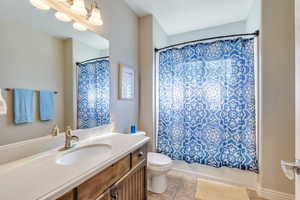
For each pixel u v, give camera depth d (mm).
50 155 978
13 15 920
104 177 878
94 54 1532
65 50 1256
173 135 2193
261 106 1643
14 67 925
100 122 1604
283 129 1558
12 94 917
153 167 1659
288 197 1540
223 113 1878
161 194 1740
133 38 2193
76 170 750
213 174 2023
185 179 2047
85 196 740
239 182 1882
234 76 1819
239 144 1805
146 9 2135
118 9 1871
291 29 1511
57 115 1194
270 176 1613
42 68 1089
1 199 527
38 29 1057
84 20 1399
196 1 1950
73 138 1155
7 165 828
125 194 1081
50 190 583
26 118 987
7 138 886
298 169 627
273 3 1568
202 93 1985
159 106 2316
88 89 1479
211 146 1944
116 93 1839
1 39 864
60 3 1182
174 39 2969
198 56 2014
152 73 2262
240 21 2461
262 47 1618
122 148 1100
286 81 1538
